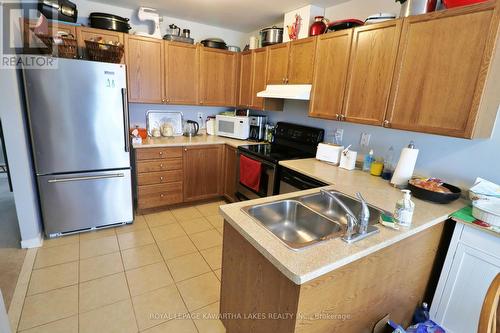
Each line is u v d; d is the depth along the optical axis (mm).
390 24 1789
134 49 2898
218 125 3717
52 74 2172
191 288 1979
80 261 2201
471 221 1427
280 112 3371
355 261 1114
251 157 2920
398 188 1885
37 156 2262
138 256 2316
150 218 3041
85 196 2549
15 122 2086
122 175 2668
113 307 1763
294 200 1587
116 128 2537
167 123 3531
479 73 1405
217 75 3486
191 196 3352
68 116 2305
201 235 2725
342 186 1874
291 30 2721
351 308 1194
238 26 3574
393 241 1188
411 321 1627
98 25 2693
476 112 1435
